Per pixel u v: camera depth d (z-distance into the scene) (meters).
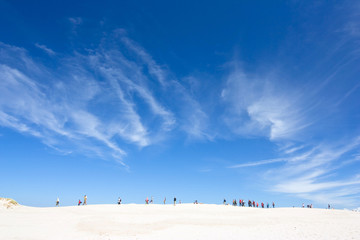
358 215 35.00
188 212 34.12
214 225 26.55
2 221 26.44
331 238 19.47
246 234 22.30
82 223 26.27
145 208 36.84
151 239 20.36
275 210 38.75
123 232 23.11
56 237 20.88
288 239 19.84
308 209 41.31
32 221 26.94
